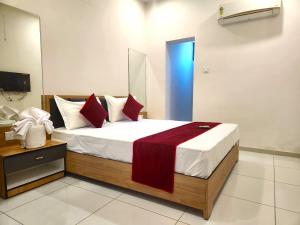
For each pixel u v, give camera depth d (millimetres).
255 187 2217
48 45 2762
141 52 4676
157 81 4742
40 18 2654
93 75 3504
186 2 4188
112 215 1714
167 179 1773
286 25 3283
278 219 1646
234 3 3494
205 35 4008
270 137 3527
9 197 1980
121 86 4160
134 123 3316
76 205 1867
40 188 2201
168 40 4480
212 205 1775
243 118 3748
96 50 3543
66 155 2504
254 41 3553
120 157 2072
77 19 3174
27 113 2268
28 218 1674
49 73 2787
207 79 4043
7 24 2314
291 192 2100
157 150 1829
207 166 1607
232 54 3764
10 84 2352
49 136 2641
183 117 5891
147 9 4719
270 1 3221
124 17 4141
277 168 2799
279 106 3430
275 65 3414
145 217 1687
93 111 2828
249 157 3328
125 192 2117
